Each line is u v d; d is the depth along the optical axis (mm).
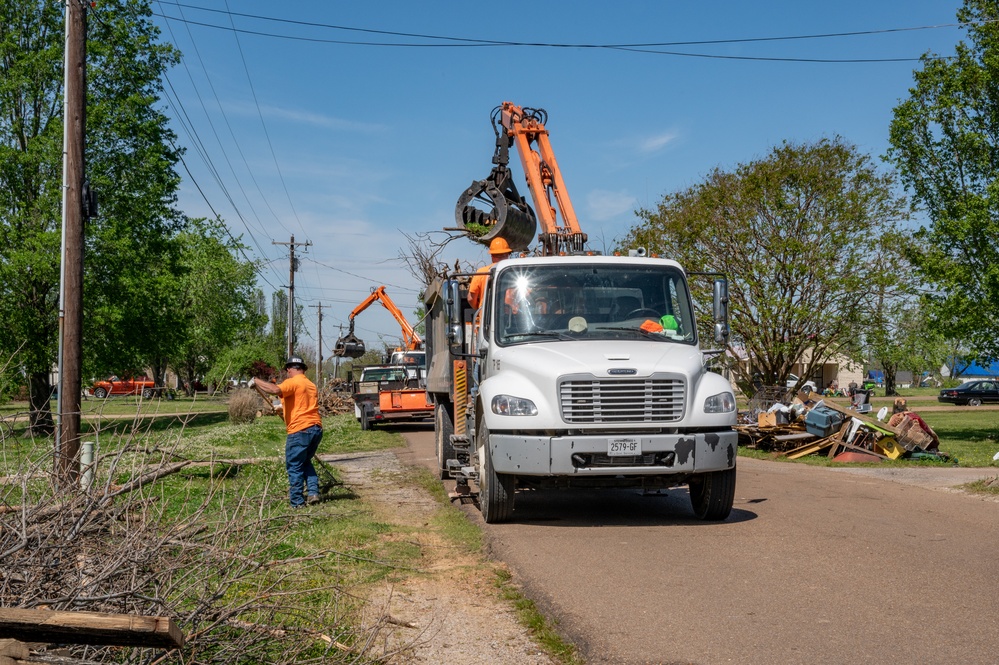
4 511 4203
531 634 5188
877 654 4699
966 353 23375
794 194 26406
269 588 4293
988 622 5246
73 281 11273
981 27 22094
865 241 26094
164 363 54875
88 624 2973
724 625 5242
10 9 28688
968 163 22406
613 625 5277
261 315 60094
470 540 7883
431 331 14422
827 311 26375
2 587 3748
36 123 29250
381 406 24609
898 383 102438
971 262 22344
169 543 4242
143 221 29750
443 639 5090
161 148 29859
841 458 15656
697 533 8195
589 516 9312
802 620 5324
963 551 7281
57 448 4742
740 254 26953
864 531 8234
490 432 8508
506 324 9281
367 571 6566
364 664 4434
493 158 13125
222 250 56875
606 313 9352
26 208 27688
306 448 9742
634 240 28750
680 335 9344
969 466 14906
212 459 5414
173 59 30750
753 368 27906
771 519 8992
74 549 4086
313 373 77750
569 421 8234
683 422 8320
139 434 5367
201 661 3930
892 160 23406
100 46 28406
